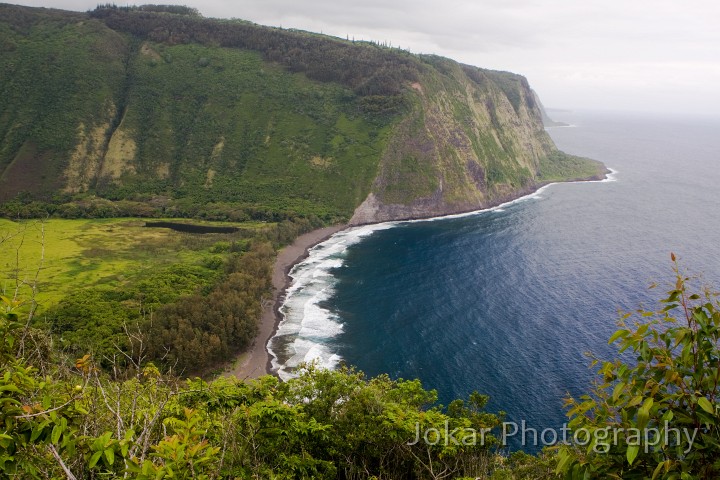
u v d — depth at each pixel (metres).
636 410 8.92
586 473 8.71
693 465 8.16
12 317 9.42
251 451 17.11
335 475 18.95
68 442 8.16
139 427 12.04
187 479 9.20
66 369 12.91
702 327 8.48
